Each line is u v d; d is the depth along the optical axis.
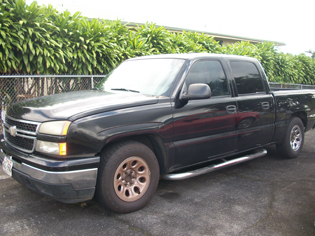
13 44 5.55
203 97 3.24
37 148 2.72
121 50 7.27
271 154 5.58
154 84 3.56
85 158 2.69
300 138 5.34
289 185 3.98
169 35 8.81
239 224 2.88
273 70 12.70
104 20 7.79
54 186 2.57
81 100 3.07
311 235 2.70
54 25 6.29
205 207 3.25
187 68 3.58
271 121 4.56
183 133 3.38
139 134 3.01
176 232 2.71
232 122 3.88
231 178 4.24
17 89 5.91
